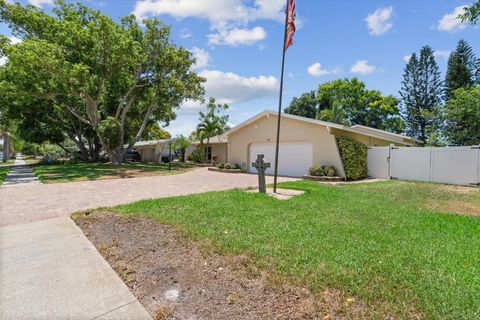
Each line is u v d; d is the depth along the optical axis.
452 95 27.38
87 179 12.23
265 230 4.27
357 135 15.16
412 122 30.67
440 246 3.68
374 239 3.93
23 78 15.09
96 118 18.09
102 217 5.30
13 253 3.68
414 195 8.10
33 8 17.02
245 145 17.20
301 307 2.31
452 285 2.59
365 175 13.45
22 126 22.89
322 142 13.17
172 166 20.92
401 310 2.22
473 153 10.38
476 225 4.75
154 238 4.07
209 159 28.34
